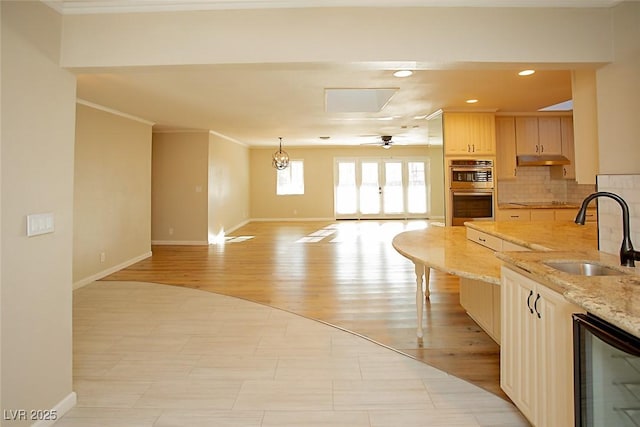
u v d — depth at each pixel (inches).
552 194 233.8
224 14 86.0
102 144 203.3
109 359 107.0
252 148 464.8
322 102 197.9
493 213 215.5
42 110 76.9
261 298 164.1
